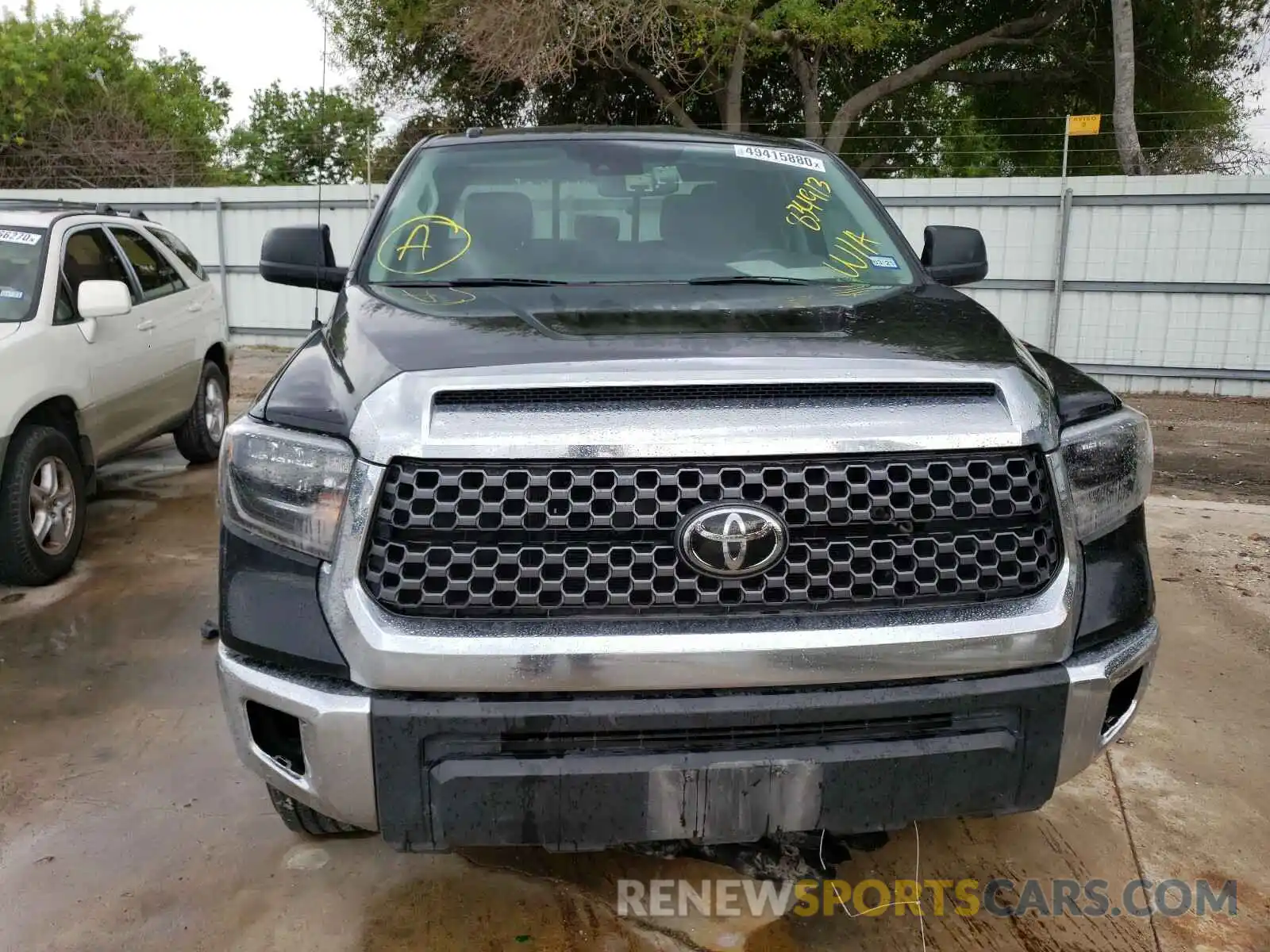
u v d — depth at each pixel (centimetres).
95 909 254
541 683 193
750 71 2352
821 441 198
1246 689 382
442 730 195
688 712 195
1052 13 2188
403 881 264
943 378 208
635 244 323
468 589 195
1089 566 220
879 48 2178
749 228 332
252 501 212
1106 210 1209
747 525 195
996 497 205
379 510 198
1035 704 206
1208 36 2244
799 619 198
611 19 1656
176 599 468
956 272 349
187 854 277
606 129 372
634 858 274
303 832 275
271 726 218
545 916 251
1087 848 281
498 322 245
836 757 201
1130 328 1230
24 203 612
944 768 205
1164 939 246
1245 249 1172
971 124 2598
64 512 497
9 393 453
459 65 2106
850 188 363
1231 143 1639
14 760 326
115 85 2867
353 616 196
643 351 215
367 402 204
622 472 197
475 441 195
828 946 242
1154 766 325
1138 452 229
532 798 198
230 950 240
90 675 389
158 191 1547
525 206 333
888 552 203
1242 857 278
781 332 235
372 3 2052
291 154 2516
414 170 354
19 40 2675
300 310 1535
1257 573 516
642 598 197
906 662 199
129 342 569
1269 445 904
